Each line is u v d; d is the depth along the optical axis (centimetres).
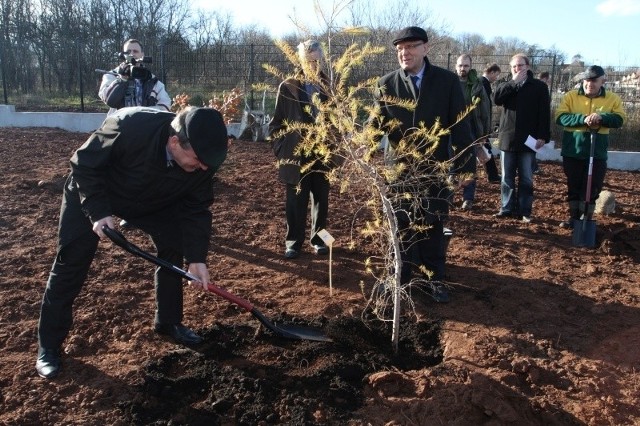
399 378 343
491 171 936
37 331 391
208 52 1473
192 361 360
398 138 429
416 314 429
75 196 335
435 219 437
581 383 347
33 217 630
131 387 334
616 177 1065
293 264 531
